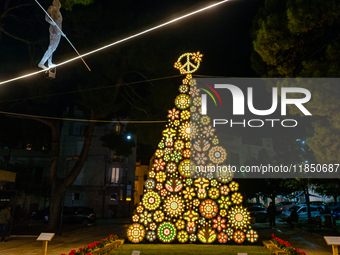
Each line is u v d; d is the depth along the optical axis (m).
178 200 11.23
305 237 14.92
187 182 11.35
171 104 19.22
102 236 16.19
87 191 36.16
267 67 13.89
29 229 19.17
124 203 37.12
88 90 19.12
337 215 26.59
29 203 34.47
